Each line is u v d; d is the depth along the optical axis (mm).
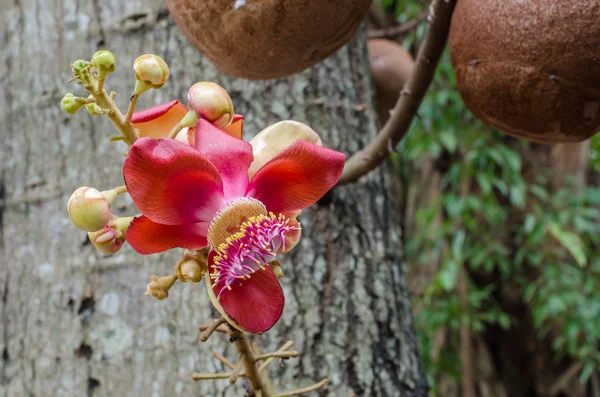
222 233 588
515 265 2211
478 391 2268
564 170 2346
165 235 593
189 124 594
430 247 2156
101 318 911
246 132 981
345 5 675
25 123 1011
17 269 959
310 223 956
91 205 565
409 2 1929
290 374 886
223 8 671
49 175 980
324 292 929
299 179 600
